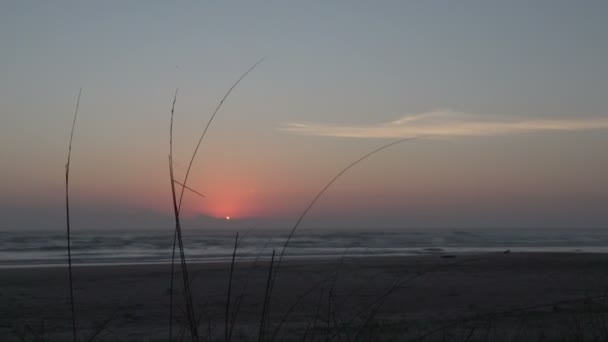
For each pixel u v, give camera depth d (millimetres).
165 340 9695
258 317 12609
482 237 107688
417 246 70938
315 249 58750
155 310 15398
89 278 25766
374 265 31016
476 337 5629
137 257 46969
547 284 21578
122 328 12062
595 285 20141
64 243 69500
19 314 15305
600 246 78125
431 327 7023
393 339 4875
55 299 18547
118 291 20625
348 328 3482
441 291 19188
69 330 11508
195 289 18375
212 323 10570
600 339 4242
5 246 63656
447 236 108188
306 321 9812
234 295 16547
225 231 165500
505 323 7445
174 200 2598
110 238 81562
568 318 6191
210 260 41312
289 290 17703
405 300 16391
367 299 10023
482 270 27875
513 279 23641
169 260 42531
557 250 64812
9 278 25953
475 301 16922
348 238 87688
